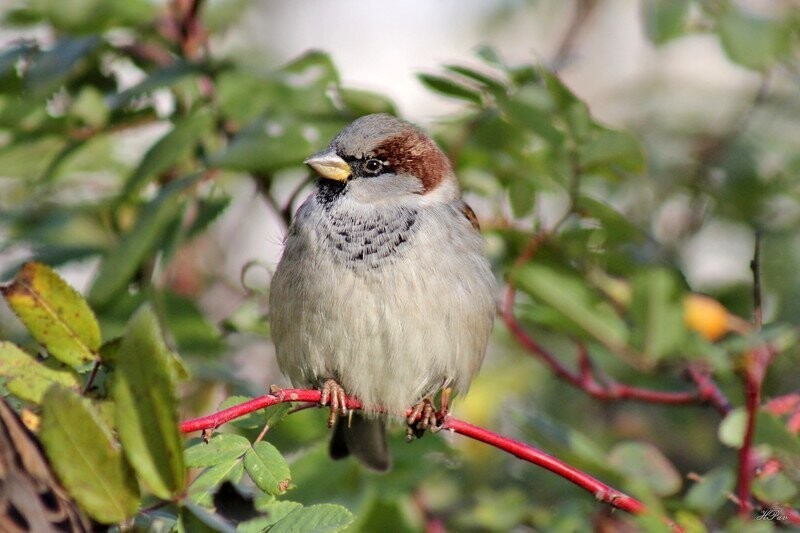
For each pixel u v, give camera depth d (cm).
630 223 894
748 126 1183
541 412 1059
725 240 1202
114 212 885
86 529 484
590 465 740
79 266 1005
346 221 811
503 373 1086
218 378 870
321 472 863
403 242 802
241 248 1330
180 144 853
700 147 1226
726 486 672
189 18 1004
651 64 1425
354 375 805
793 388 993
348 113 940
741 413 688
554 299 880
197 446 546
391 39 1786
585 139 845
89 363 529
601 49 1567
